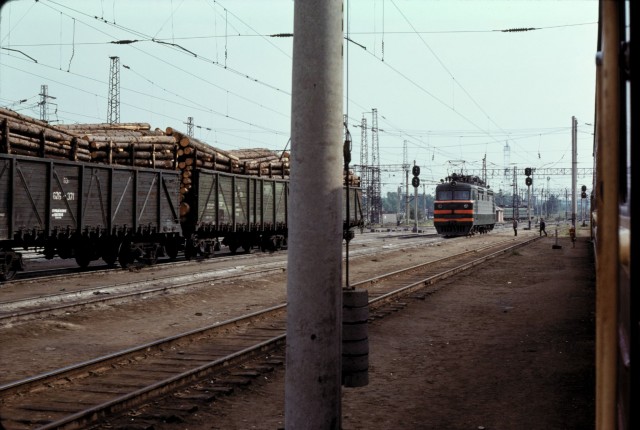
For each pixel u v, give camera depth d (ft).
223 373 25.05
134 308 40.32
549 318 38.91
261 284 55.57
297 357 13.88
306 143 13.80
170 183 70.18
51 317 35.45
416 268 69.31
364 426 19.72
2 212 48.06
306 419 13.83
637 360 6.95
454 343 32.35
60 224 54.29
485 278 63.31
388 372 26.45
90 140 61.41
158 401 21.29
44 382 22.80
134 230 63.87
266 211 91.97
